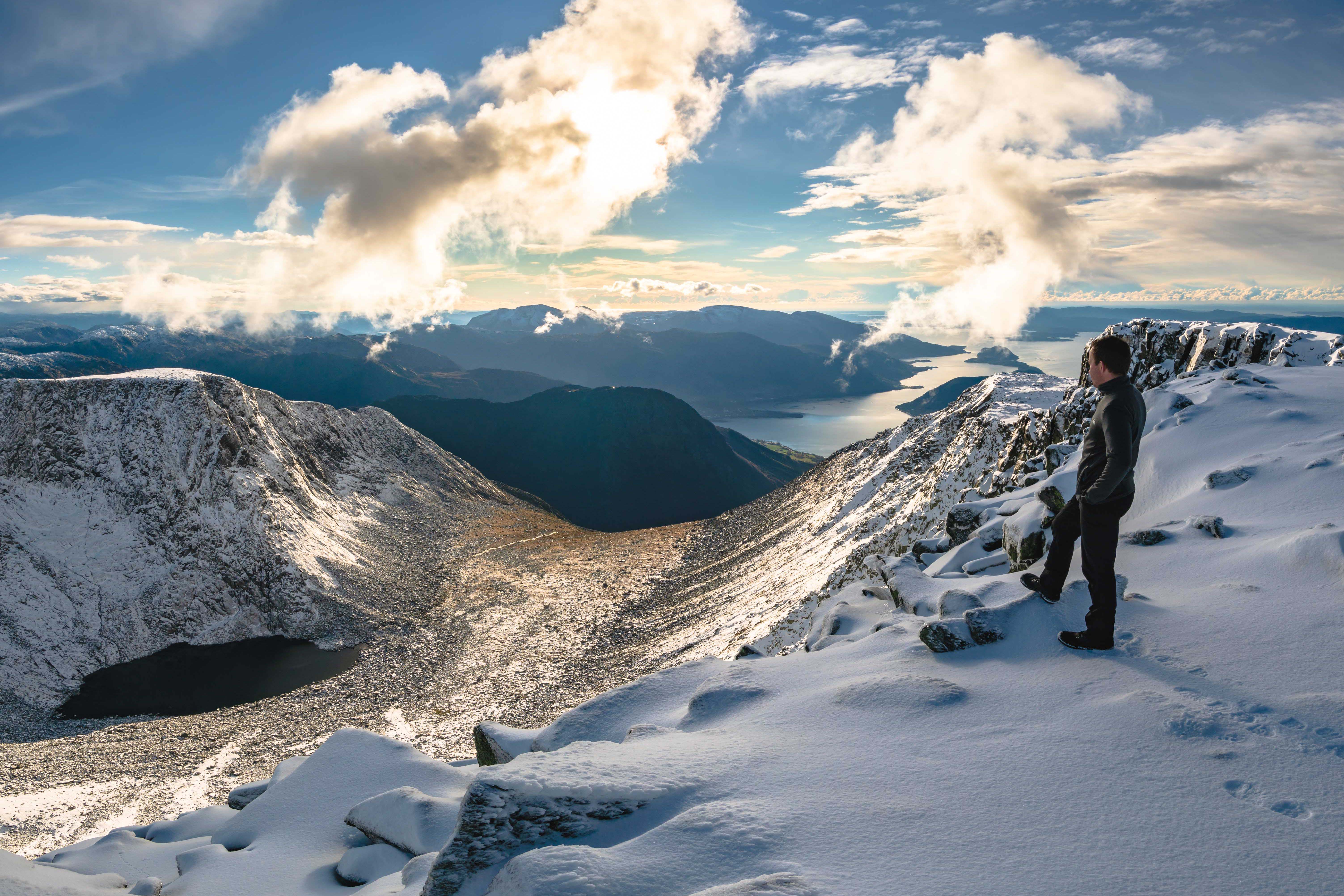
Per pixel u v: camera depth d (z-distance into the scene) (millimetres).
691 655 64125
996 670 5781
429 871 4418
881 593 11406
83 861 8312
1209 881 3066
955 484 46250
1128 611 6500
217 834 8016
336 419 141500
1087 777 4035
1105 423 5797
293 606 88562
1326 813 3469
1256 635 5609
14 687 72250
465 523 137250
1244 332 18703
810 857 3508
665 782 4582
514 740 7754
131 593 85625
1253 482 9656
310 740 60406
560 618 93750
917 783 4191
